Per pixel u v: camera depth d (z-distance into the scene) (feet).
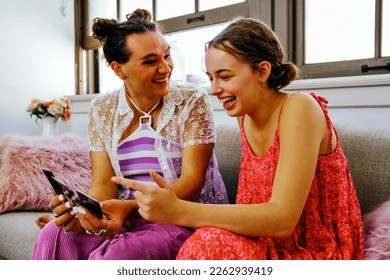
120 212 3.64
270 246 3.20
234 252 2.81
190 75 7.72
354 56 6.07
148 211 2.94
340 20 6.18
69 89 10.26
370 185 4.15
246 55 3.15
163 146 4.32
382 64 5.68
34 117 9.72
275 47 3.33
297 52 6.49
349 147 4.41
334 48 6.26
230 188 5.17
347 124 4.71
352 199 3.49
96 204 3.20
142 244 3.59
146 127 4.37
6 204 5.74
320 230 3.32
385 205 3.67
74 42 10.34
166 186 3.04
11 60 9.33
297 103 3.20
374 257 3.16
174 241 3.79
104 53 4.35
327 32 6.31
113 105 4.54
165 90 4.21
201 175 4.14
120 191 4.56
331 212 3.38
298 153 3.04
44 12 9.80
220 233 2.81
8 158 6.03
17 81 9.43
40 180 5.91
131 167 4.39
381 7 5.76
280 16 6.49
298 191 2.98
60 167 6.10
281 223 2.91
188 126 4.29
